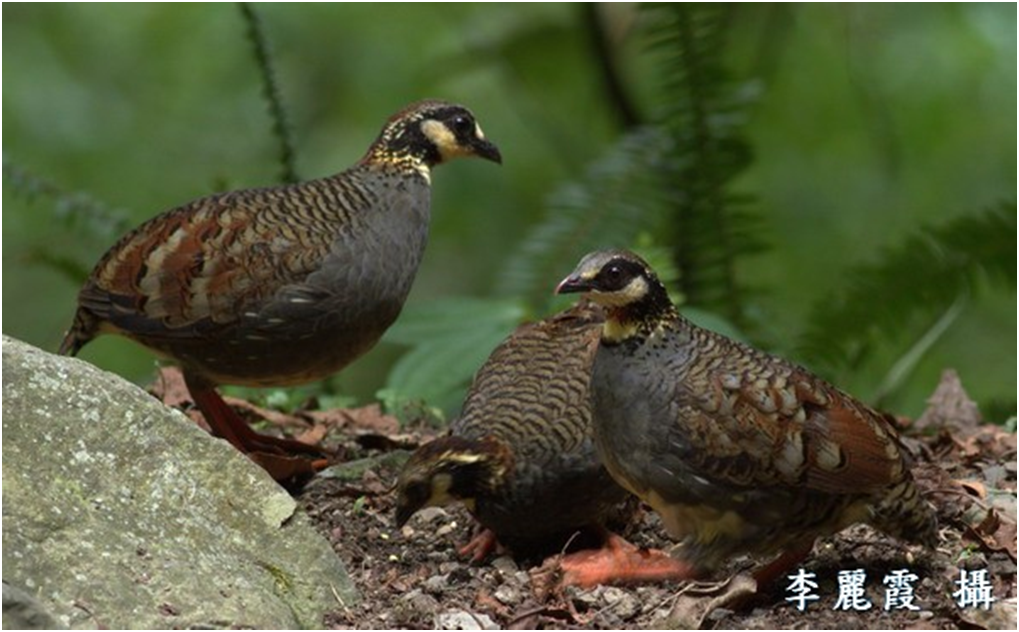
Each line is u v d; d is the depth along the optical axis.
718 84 15.29
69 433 8.78
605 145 20.33
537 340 10.20
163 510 8.78
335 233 10.84
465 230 20.12
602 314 10.27
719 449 8.95
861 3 19.59
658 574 9.25
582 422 9.56
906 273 14.71
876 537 9.98
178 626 8.14
